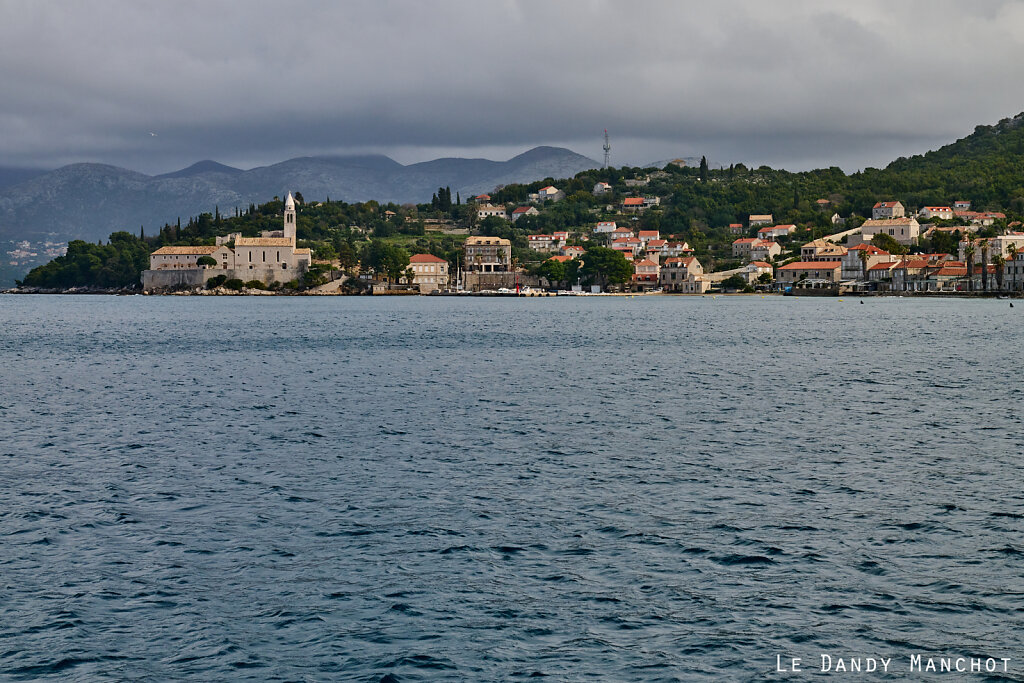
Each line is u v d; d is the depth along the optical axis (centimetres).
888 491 4959
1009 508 4622
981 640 3216
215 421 7344
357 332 18512
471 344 15300
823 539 4166
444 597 3566
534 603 3516
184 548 4106
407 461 5791
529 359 12581
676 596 3569
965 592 3578
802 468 5528
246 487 5138
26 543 4169
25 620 3384
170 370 11294
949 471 5412
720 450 6075
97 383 9944
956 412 7606
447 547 4097
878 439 6425
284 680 2986
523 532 4294
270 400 8531
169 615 3431
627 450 6094
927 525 4353
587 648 3177
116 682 2984
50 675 3016
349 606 3500
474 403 8281
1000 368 10962
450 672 3028
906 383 9556
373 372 10981
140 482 5259
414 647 3186
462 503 4784
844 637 3244
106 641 3238
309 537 4250
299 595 3594
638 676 3003
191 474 5450
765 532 4269
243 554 4025
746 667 3052
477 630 3303
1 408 8075
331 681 2981
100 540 4212
